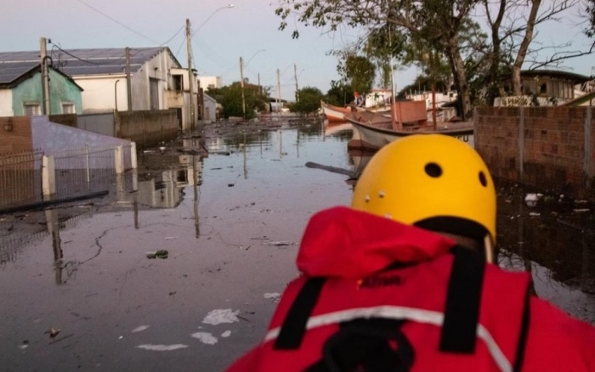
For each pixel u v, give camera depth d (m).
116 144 20.67
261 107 100.25
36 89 26.88
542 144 12.71
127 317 6.07
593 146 10.66
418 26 21.41
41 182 14.77
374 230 1.19
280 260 8.02
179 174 19.14
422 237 1.15
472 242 1.40
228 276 7.34
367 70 23.00
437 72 23.00
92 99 38.72
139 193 15.10
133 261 8.23
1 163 16.84
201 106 63.06
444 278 1.12
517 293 1.11
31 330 5.82
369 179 1.52
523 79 27.53
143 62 42.66
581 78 27.81
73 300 6.66
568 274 6.79
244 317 5.94
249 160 23.33
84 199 14.30
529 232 8.91
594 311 5.58
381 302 1.12
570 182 11.53
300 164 21.09
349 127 51.19
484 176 1.49
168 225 10.73
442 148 1.47
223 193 14.56
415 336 1.05
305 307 1.16
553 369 1.08
